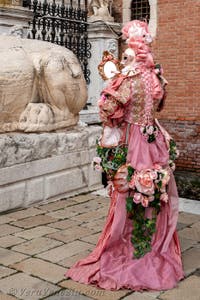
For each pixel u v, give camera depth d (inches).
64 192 246.1
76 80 251.3
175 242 155.1
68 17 372.2
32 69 233.8
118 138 146.2
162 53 418.6
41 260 161.3
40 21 349.4
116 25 403.9
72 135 247.4
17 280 145.3
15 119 226.7
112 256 146.2
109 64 150.1
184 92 408.2
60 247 174.1
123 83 142.3
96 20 390.0
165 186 147.1
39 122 232.8
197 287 141.9
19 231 191.8
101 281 140.3
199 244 179.6
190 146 406.9
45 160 231.8
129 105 144.6
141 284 138.3
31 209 223.8
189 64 402.9
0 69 218.5
